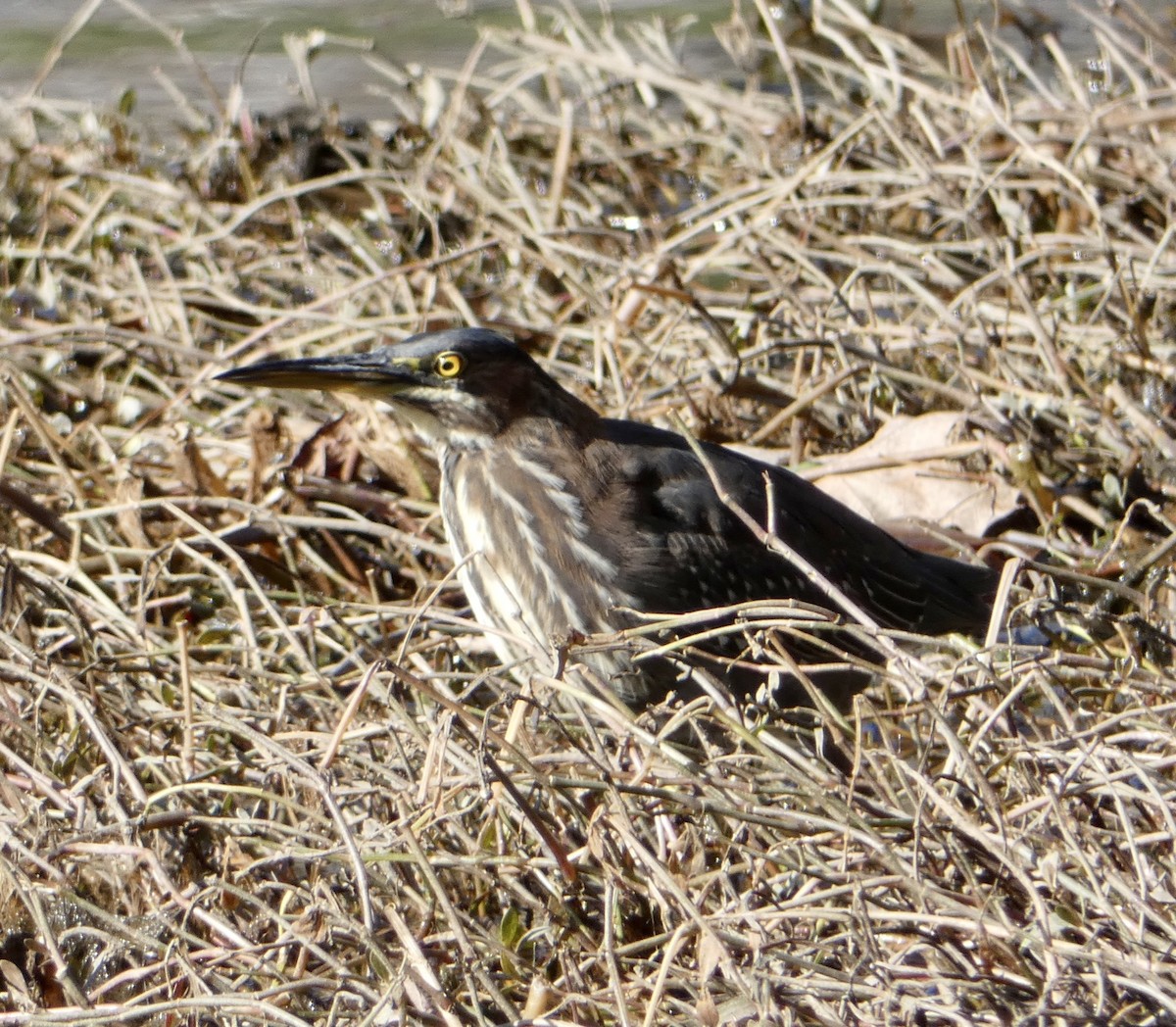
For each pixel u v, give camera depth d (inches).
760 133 695.1
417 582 478.6
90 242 657.6
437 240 618.5
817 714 354.9
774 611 359.9
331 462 510.6
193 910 312.7
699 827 333.7
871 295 596.4
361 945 311.9
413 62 840.9
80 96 815.1
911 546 494.6
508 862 319.9
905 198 607.5
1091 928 299.9
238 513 500.4
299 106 756.6
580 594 429.4
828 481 508.1
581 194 693.9
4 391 538.9
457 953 308.8
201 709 378.0
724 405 527.2
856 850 325.7
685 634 421.7
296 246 654.5
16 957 326.6
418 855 304.3
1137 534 466.9
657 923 323.0
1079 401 519.5
